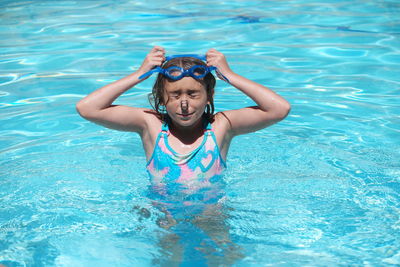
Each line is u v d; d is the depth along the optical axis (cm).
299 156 659
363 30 1195
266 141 704
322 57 1029
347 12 1356
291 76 930
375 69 960
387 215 520
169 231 487
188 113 536
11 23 1288
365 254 457
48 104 823
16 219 512
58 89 881
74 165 632
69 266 442
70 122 763
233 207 531
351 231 493
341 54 1041
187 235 480
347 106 807
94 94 572
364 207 536
